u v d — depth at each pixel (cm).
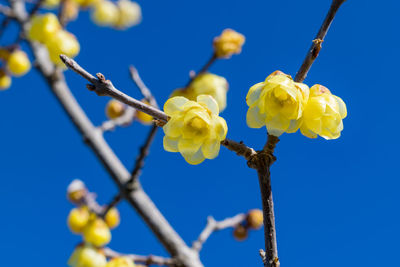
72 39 78
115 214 77
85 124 79
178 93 76
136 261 73
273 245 61
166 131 61
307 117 61
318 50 61
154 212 75
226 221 77
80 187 77
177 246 74
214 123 61
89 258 73
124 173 77
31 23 79
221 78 76
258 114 61
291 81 61
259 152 62
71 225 75
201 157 61
